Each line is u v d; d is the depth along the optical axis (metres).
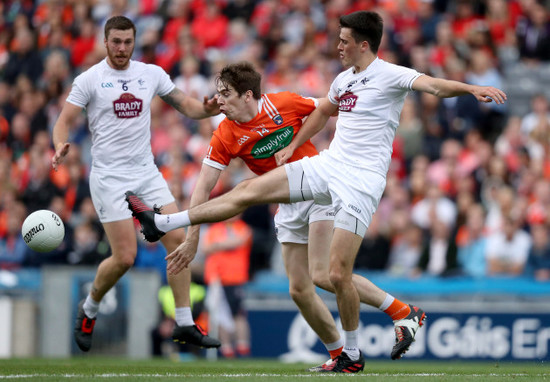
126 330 38.50
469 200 44.75
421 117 51.22
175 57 58.28
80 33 62.03
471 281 39.06
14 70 60.59
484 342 38.44
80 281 39.03
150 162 26.59
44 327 38.81
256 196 23.14
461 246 43.88
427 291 38.94
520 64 58.31
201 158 49.88
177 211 26.59
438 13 59.81
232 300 39.09
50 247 24.77
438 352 38.44
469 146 49.94
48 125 57.41
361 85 23.38
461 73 53.94
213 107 26.78
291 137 24.62
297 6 59.69
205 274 39.44
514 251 43.72
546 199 46.31
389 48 55.34
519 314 38.53
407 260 43.88
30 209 49.50
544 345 38.41
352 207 22.80
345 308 23.20
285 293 39.31
